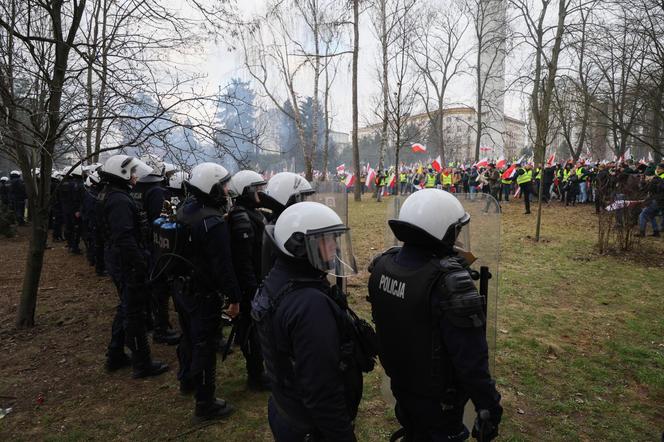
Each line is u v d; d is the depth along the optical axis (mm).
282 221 1818
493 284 2629
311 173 21859
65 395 3553
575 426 3188
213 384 3197
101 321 5211
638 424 3211
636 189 9203
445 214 1923
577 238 10352
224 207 3664
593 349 4457
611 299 6008
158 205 4730
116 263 3840
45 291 6484
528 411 3379
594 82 13258
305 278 1768
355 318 1848
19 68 4512
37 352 4352
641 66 8555
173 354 4391
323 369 1609
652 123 8508
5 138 4254
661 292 6285
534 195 19641
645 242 9750
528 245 9602
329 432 1622
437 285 1840
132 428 3109
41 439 2980
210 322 3107
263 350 1812
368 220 13625
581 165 18281
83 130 4559
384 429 3127
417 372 1937
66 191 9195
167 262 3066
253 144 5004
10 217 12141
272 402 1935
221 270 3004
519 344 4559
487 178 18906
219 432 3066
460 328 1764
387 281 2055
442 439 1965
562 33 14953
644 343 4594
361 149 56469
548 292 6316
